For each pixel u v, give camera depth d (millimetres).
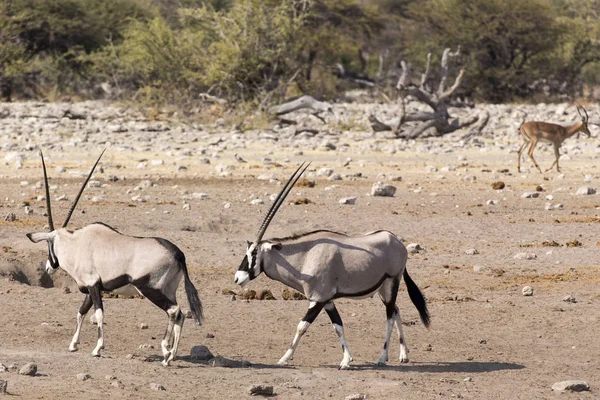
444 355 32906
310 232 30859
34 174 76938
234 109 135750
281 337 34969
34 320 35969
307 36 174750
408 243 53031
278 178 76750
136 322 36344
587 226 58438
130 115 140500
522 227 57875
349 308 39656
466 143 110875
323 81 194750
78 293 40875
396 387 28062
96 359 30094
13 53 189250
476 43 199375
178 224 56156
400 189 72562
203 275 44594
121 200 64875
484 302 40406
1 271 43031
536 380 29594
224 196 67312
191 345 33438
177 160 88000
